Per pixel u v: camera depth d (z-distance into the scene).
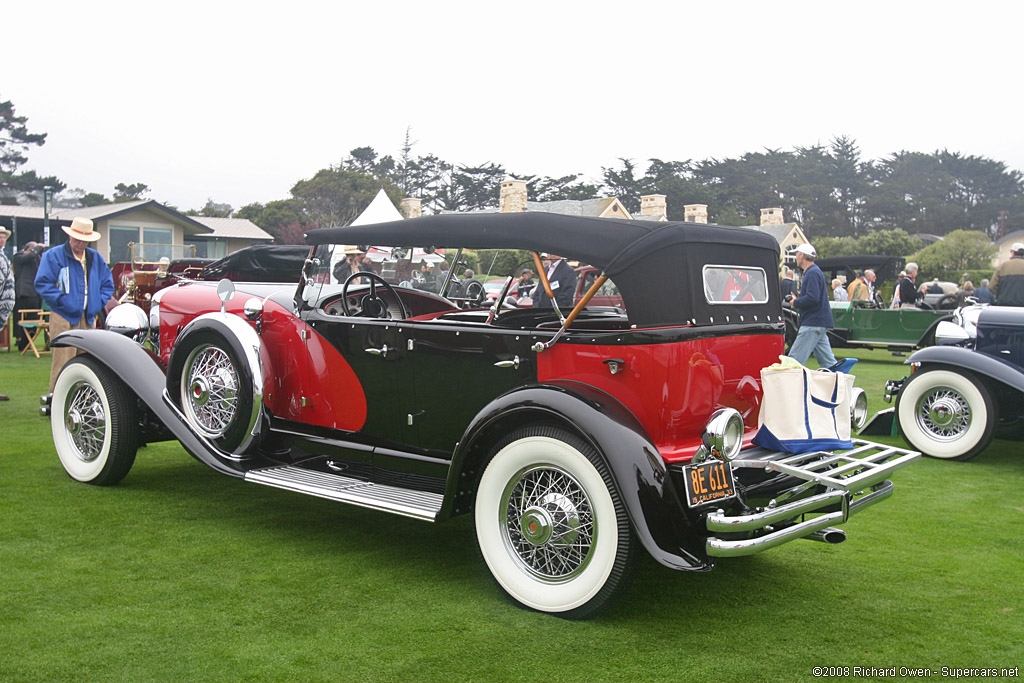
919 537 4.20
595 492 2.97
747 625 3.06
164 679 2.53
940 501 4.93
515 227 3.42
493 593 3.33
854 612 3.20
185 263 14.52
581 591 3.01
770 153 74.06
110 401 4.64
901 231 48.31
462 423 3.66
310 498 4.75
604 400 3.08
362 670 2.62
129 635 2.84
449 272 4.37
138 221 31.50
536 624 3.03
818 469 3.40
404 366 3.81
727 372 3.46
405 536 4.08
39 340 12.78
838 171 75.12
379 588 3.36
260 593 3.27
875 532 4.29
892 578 3.59
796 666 2.72
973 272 40.69
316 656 2.71
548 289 3.36
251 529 4.12
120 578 3.39
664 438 3.16
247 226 37.88
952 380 6.05
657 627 3.02
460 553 3.84
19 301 11.29
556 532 3.08
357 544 3.93
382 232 3.85
